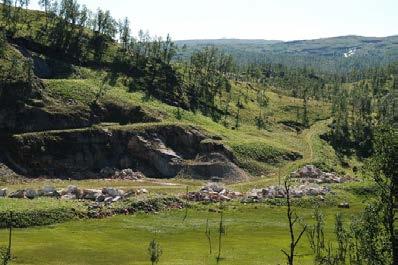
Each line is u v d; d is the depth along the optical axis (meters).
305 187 156.75
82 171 165.12
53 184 148.50
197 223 115.38
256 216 125.94
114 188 137.38
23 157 158.38
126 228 107.62
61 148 166.38
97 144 172.75
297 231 111.25
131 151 176.75
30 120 171.00
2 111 167.12
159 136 183.62
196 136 190.00
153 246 73.44
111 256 84.56
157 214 122.06
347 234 62.09
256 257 87.12
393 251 37.50
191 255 87.31
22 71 183.50
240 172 181.25
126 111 196.12
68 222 110.06
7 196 124.12
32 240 93.06
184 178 173.50
